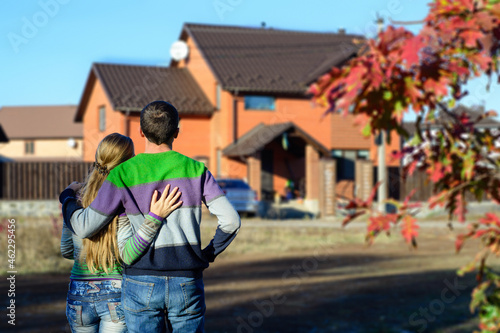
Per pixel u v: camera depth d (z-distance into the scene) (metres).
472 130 3.98
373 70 3.48
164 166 2.99
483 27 3.44
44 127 55.03
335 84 3.70
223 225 2.96
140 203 2.92
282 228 20.28
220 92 28.23
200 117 29.08
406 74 3.57
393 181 25.94
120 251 3.00
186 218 2.93
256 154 25.58
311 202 26.36
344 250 15.87
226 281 11.23
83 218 2.97
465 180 4.02
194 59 30.25
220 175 28.09
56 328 7.38
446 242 17.39
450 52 3.65
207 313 8.54
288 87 27.91
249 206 23.41
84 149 32.75
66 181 24.47
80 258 3.21
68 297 3.23
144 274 2.87
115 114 27.36
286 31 32.28
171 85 29.45
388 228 3.74
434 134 4.09
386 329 7.57
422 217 23.50
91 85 30.94
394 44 3.55
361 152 30.23
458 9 3.58
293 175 28.97
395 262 13.64
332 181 25.09
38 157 54.56
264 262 13.75
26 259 12.79
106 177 3.13
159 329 2.90
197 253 2.91
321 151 26.91
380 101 3.64
